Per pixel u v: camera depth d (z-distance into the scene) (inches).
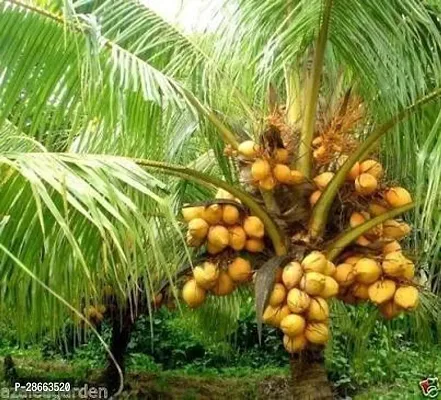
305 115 168.2
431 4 149.5
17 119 144.4
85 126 149.6
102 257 145.9
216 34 161.0
